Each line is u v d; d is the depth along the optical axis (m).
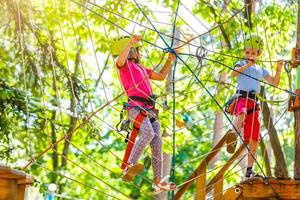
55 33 16.62
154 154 9.56
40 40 15.44
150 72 9.75
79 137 23.56
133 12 16.08
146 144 9.41
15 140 18.23
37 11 15.77
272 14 16.66
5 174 8.10
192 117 28.73
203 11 16.22
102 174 24.17
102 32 16.86
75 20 16.17
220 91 15.06
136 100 9.52
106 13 16.03
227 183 16.56
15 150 16.80
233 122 10.52
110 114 21.97
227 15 16.08
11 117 16.48
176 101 16.64
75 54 17.94
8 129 16.08
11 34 15.48
